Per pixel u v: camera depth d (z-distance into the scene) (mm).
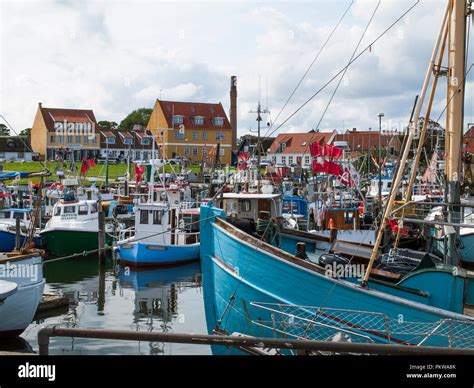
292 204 32094
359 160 57156
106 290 21016
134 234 27969
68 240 27750
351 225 26312
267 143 97875
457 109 11852
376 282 11117
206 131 90625
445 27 11828
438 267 10586
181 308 18297
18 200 36406
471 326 9430
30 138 95125
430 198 30656
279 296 11070
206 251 13312
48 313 17250
